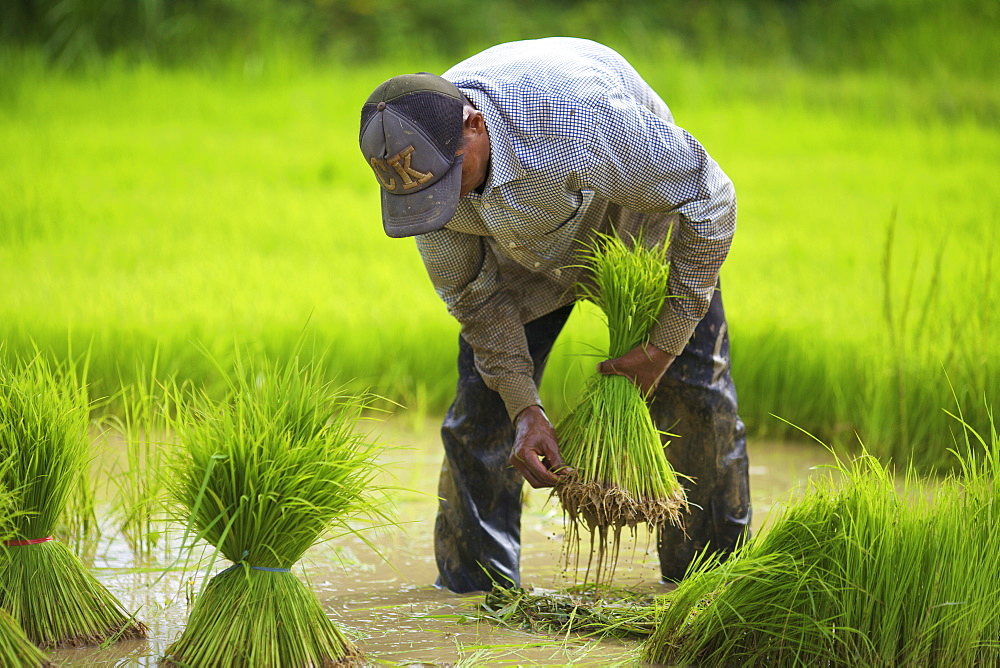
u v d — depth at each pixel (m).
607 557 5.51
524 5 28.88
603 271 5.09
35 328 8.98
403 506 7.23
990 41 25.17
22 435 4.63
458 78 4.75
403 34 26.73
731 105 22.52
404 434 8.99
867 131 20.33
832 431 8.83
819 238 13.28
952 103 22.06
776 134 20.16
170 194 15.16
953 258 11.65
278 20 24.67
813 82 24.22
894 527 4.43
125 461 7.57
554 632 4.98
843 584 4.36
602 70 4.78
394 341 9.96
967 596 4.32
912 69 25.39
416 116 4.36
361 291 11.40
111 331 9.10
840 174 17.11
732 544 5.66
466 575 5.66
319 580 5.86
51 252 12.04
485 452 5.60
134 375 8.77
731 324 9.51
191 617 4.39
